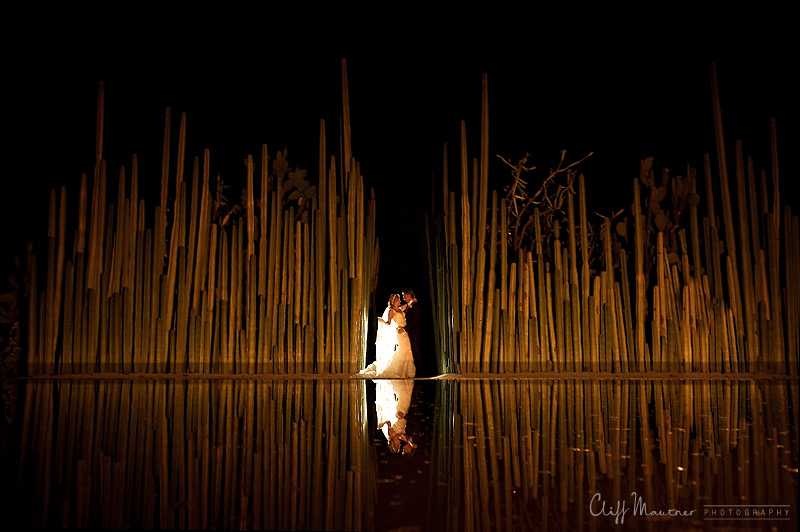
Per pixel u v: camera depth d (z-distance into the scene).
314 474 1.99
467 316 4.83
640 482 1.91
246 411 3.15
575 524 1.55
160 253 4.76
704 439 2.53
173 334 4.76
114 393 3.74
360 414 3.10
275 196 4.83
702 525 1.55
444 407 3.33
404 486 1.87
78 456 2.19
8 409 3.12
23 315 4.78
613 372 4.85
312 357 4.81
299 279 4.83
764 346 4.83
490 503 1.71
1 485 1.85
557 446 2.40
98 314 4.70
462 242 4.85
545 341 4.83
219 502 1.71
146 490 1.81
